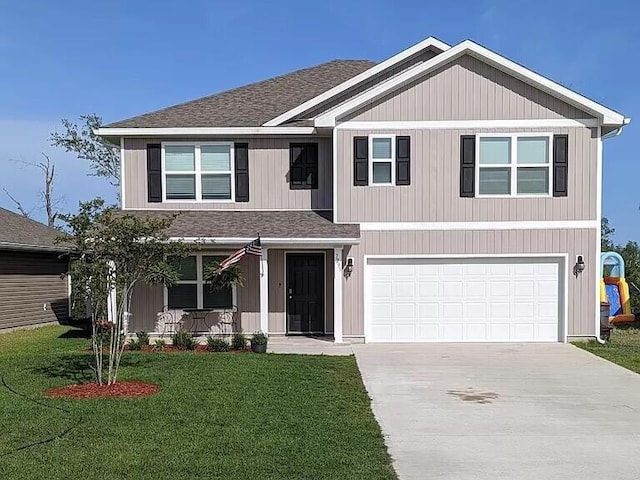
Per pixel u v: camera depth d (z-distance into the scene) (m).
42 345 13.46
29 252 17.50
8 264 16.41
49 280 18.78
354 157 13.92
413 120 13.80
